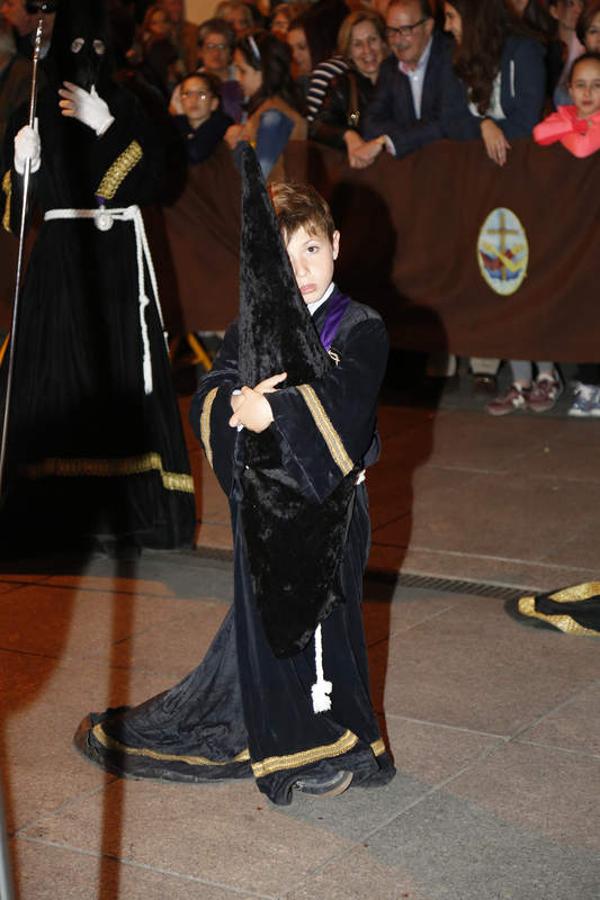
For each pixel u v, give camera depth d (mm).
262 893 3404
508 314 8117
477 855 3549
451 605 5371
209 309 8828
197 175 8648
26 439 5875
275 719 3658
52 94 5695
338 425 3480
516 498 6645
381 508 6570
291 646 3576
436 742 4191
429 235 8266
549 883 3408
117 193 5762
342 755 3756
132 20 10125
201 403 3709
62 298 5809
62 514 5992
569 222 7824
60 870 3529
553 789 3885
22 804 3881
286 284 3467
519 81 7820
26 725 4383
